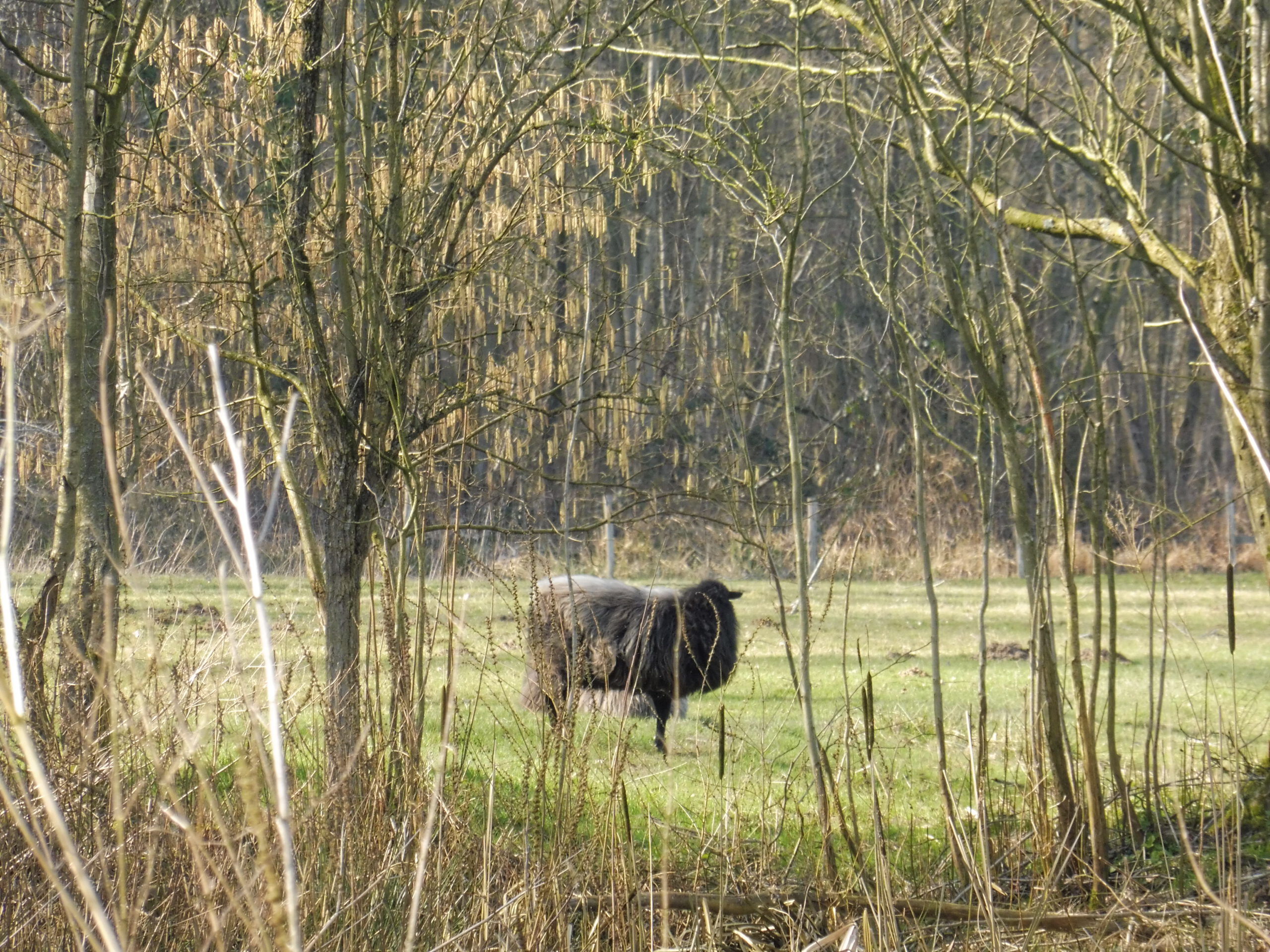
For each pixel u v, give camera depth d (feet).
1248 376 56.59
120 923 20.40
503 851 39.86
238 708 36.94
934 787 61.52
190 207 62.39
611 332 68.23
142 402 67.92
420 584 43.09
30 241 72.13
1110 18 68.44
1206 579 194.29
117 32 59.98
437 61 62.28
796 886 45.93
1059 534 51.98
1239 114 56.90
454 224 62.28
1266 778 53.83
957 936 44.11
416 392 64.90
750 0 76.43
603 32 73.36
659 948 40.42
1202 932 41.42
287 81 61.21
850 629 133.28
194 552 50.11
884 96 71.92
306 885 34.45
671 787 53.01
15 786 33.14
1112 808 55.98
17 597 51.88
